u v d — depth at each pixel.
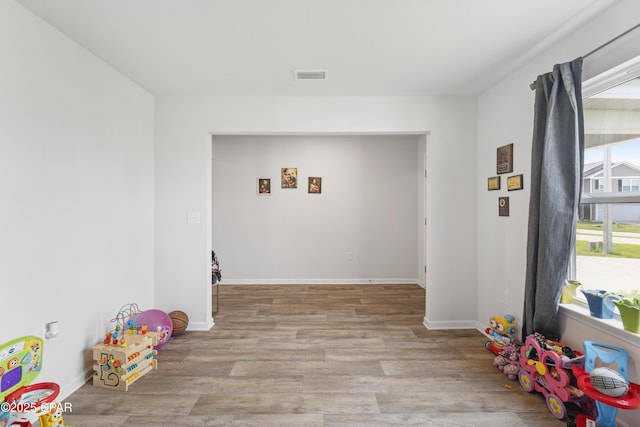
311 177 5.32
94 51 2.40
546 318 2.20
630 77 1.84
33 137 1.93
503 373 2.48
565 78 2.05
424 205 5.10
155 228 3.37
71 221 2.23
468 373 2.48
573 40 2.15
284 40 2.27
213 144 5.29
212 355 2.79
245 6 1.87
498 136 3.01
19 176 1.84
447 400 2.14
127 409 2.04
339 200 5.35
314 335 3.23
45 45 2.01
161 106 3.36
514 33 2.17
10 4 1.77
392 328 3.41
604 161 2.04
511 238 2.83
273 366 2.59
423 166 5.12
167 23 2.04
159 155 3.36
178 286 3.38
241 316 3.79
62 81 2.15
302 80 2.96
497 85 3.02
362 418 1.96
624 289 1.92
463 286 3.44
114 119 2.71
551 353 1.99
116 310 2.73
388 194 5.37
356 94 3.32
